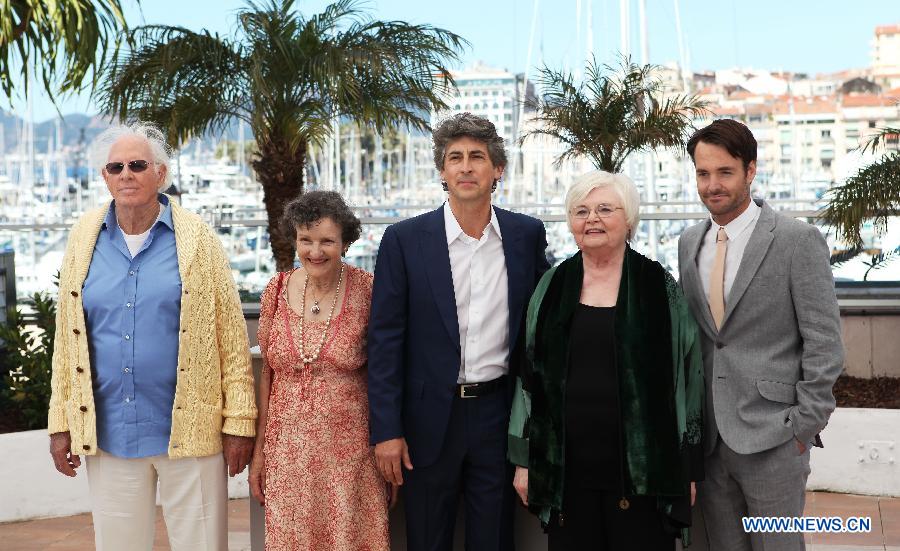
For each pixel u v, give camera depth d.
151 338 3.17
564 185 23.72
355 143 29.36
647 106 9.07
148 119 7.77
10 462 5.33
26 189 24.69
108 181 3.16
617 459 2.95
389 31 8.09
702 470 3.03
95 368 3.19
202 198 21.66
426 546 3.24
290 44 7.77
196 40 7.69
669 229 12.24
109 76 7.71
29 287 9.40
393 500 3.43
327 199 3.23
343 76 7.56
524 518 3.60
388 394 3.17
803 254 3.01
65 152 25.44
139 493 3.25
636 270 3.04
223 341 3.31
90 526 5.27
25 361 5.78
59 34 6.11
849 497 5.62
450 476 3.20
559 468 3.00
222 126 8.34
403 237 3.24
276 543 3.20
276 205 8.25
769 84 44.16
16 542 4.99
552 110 9.03
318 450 3.19
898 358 7.12
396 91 8.15
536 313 3.11
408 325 3.24
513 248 3.25
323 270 3.21
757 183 31.53
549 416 3.02
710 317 3.14
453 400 3.17
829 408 2.97
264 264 11.09
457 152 3.15
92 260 3.22
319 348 3.21
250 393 3.34
